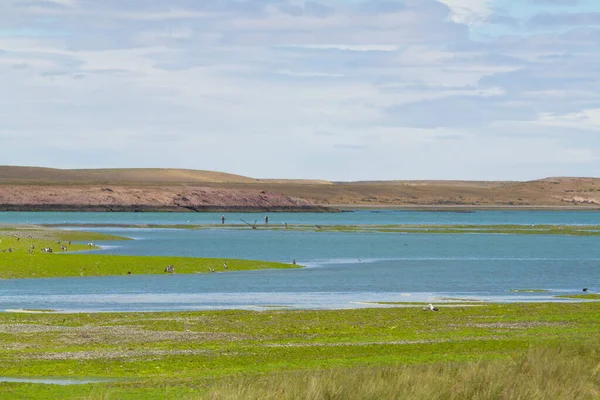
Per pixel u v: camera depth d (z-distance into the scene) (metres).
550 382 35.66
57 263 98.00
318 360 46.09
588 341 48.34
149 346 50.34
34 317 61.69
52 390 37.25
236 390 33.12
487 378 35.62
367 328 58.06
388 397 33.09
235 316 63.25
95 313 64.31
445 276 100.75
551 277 101.75
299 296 78.31
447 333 56.09
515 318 63.47
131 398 35.78
